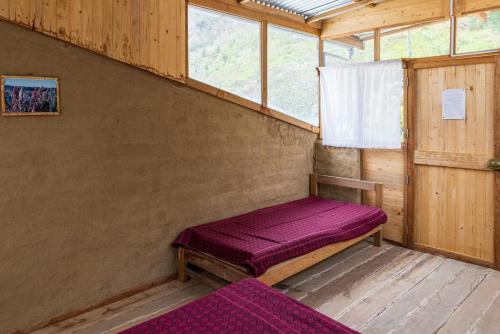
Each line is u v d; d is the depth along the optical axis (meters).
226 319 1.95
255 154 4.23
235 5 3.92
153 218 3.35
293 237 3.28
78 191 2.88
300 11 4.50
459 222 3.88
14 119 2.55
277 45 4.57
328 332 1.81
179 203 3.54
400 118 4.18
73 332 2.67
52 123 2.73
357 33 4.54
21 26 2.55
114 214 3.09
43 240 2.72
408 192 4.20
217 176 3.85
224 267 3.06
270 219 3.88
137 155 3.21
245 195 4.14
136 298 3.17
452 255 3.93
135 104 3.17
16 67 2.55
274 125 4.44
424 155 4.05
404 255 4.05
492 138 3.59
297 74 4.79
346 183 4.62
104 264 3.05
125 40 3.06
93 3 2.87
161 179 3.38
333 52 4.99
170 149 3.43
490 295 3.12
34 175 2.66
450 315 2.82
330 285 3.35
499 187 3.57
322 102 4.90
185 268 3.45
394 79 4.16
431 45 3.92
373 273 3.59
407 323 2.73
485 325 2.68
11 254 2.58
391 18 4.14
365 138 4.46
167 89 3.39
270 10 4.25
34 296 2.70
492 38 3.50
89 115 2.91
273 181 4.48
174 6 3.38
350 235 3.69
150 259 3.35
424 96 4.02
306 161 4.93
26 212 2.63
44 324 2.75
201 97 3.66
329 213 4.10
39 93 2.65
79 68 2.84
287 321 1.92
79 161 2.87
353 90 4.52
